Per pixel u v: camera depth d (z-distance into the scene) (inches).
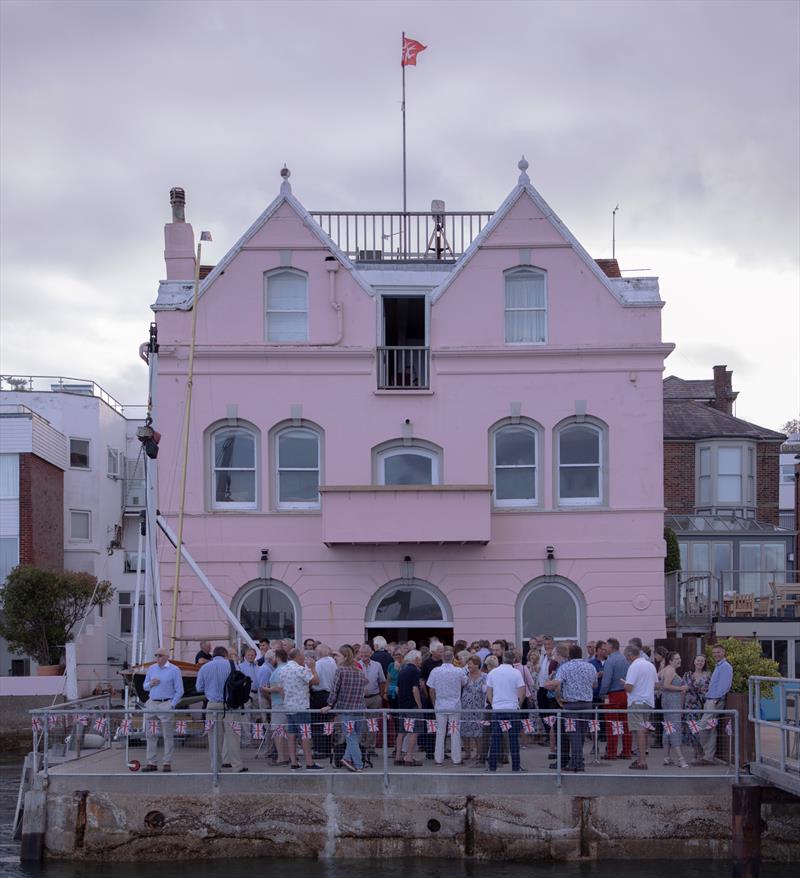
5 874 765.3
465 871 764.6
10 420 1717.5
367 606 1155.9
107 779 802.8
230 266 1184.8
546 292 1184.2
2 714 1423.5
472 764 804.0
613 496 1166.3
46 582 1556.3
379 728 810.2
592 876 754.2
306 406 1175.0
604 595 1157.7
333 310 1181.1
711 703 820.6
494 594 1157.7
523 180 1192.2
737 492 1551.4
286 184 1192.8
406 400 1177.4
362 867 775.7
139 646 1072.2
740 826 762.2
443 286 1182.9
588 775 793.6
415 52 1334.9
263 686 847.7
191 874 762.2
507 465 1177.4
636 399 1174.3
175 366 1176.2
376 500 1133.7
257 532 1162.0
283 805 795.4
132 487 2204.7
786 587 1253.7
